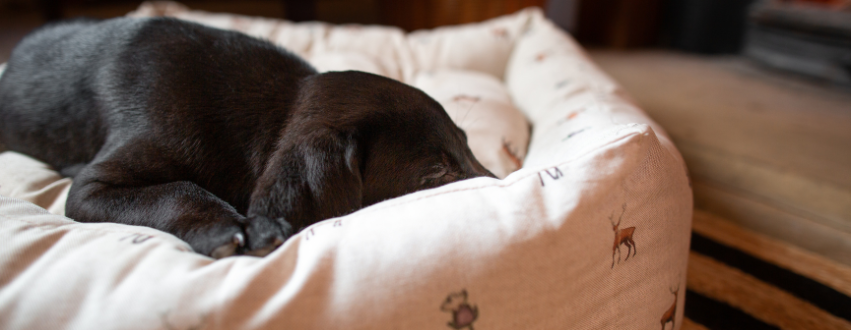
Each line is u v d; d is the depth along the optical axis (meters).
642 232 0.93
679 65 4.36
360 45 2.35
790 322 1.28
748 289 1.41
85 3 4.07
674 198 1.03
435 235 0.78
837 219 1.87
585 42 5.27
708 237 1.70
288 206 0.94
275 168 1.00
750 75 4.04
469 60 2.34
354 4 6.05
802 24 3.82
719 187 2.12
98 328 0.68
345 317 0.71
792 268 1.52
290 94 1.16
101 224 0.90
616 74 4.00
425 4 3.76
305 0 3.79
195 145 1.11
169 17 1.32
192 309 0.69
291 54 1.30
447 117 1.18
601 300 0.87
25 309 0.71
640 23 4.97
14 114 1.40
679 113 3.04
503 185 0.89
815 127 2.84
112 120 1.19
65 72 1.33
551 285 0.80
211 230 0.92
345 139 1.01
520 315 0.78
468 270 0.75
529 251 0.79
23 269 0.77
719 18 4.64
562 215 0.83
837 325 1.27
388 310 0.72
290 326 0.69
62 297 0.72
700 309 1.32
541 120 1.68
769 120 2.94
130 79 1.19
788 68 4.02
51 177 1.30
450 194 0.87
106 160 1.10
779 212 1.91
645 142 0.94
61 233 0.84
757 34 4.31
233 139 1.12
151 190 1.04
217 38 1.25
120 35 1.28
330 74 1.19
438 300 0.74
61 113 1.32
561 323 0.82
